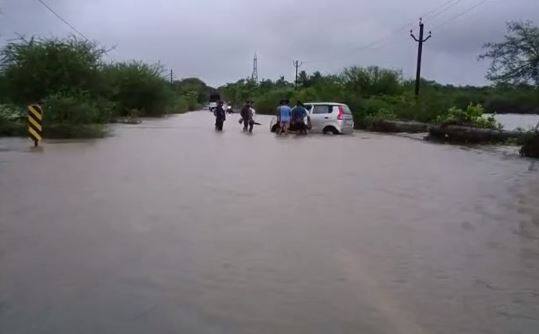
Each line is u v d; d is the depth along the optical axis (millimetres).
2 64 30484
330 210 8734
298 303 4934
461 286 5414
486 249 6684
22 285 5270
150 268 5793
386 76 45938
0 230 7203
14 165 13359
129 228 7391
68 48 31000
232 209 8664
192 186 10672
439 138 23688
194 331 4348
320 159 15633
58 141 20516
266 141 21891
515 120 36000
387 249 6617
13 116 23594
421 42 38531
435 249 6652
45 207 8594
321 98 40531
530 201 9688
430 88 38250
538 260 6273
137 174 12125
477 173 13289
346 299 5039
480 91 35094
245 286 5324
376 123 31703
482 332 4406
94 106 25781
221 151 17422
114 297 5008
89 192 9891
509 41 20750
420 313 4758
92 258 6090
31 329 4348
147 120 43000
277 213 8438
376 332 4383
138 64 48781
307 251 6480
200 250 6453
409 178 12297
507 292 5273
